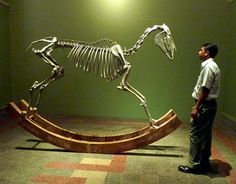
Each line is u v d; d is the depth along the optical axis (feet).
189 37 21.76
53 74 15.33
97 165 13.07
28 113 15.19
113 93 22.62
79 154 14.38
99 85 22.66
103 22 22.22
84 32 22.48
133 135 15.30
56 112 23.34
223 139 17.78
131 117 22.72
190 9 21.53
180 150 15.44
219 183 11.51
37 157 13.85
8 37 23.00
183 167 12.63
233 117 19.99
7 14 22.72
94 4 22.13
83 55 15.28
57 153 14.44
